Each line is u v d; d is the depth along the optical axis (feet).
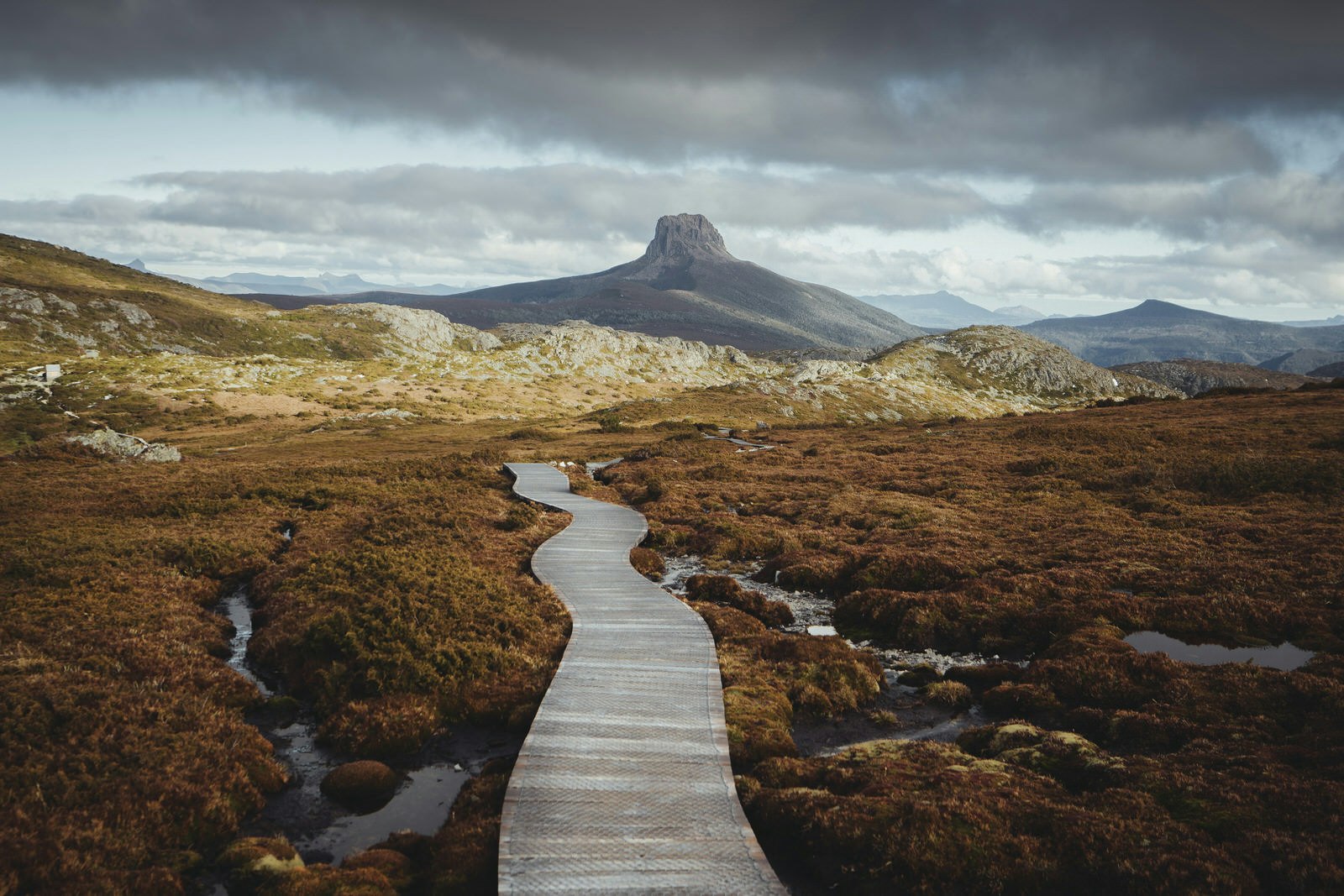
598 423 388.57
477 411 464.24
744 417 442.50
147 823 38.86
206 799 41.39
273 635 66.95
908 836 34.50
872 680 58.13
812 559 93.97
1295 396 260.62
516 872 32.01
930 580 82.69
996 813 36.19
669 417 415.44
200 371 479.41
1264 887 29.78
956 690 55.83
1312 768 38.06
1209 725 45.37
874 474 164.04
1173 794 36.96
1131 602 67.92
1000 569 84.23
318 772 47.37
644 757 42.60
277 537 107.55
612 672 56.03
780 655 63.41
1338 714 44.47
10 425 339.16
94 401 391.24
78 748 44.19
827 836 35.99
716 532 114.21
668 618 70.18
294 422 379.96
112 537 95.76
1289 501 110.11
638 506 143.74
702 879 31.81
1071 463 156.56
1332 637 58.13
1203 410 248.93
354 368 572.92
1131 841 32.60
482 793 42.32
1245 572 74.64
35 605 68.33
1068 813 35.42
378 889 33.35
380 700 54.60
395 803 43.55
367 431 345.72
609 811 36.94
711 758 42.73
